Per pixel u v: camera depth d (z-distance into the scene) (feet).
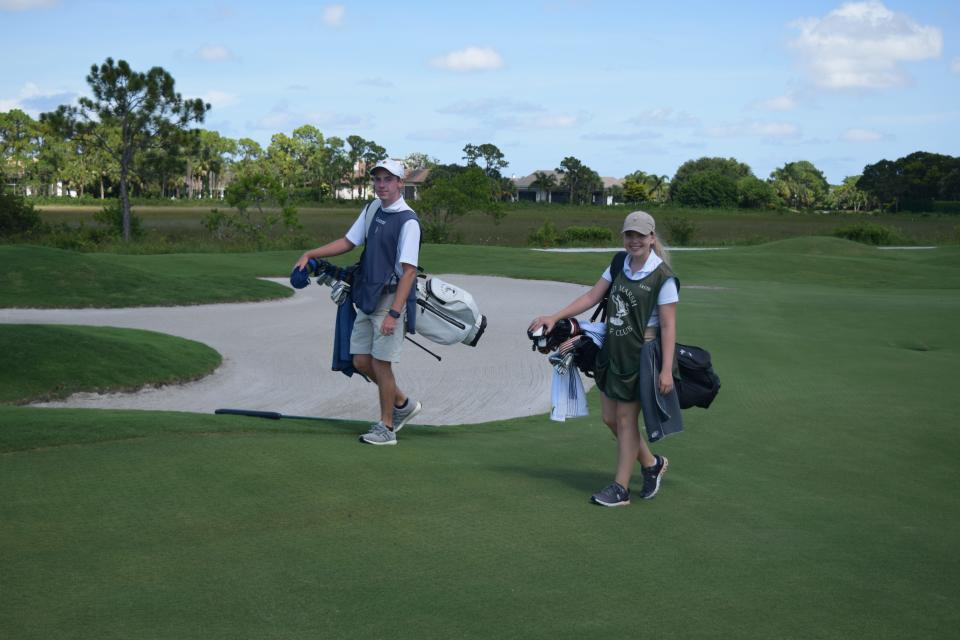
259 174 132.16
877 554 13.43
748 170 533.96
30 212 126.52
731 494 16.79
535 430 23.11
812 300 60.95
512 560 12.36
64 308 52.19
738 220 320.50
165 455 16.30
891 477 18.76
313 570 11.65
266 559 11.95
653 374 14.88
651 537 13.73
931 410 25.72
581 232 152.56
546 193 474.49
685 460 19.74
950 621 10.88
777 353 36.91
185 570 11.47
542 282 74.74
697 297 62.39
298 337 45.01
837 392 28.48
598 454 19.95
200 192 499.51
